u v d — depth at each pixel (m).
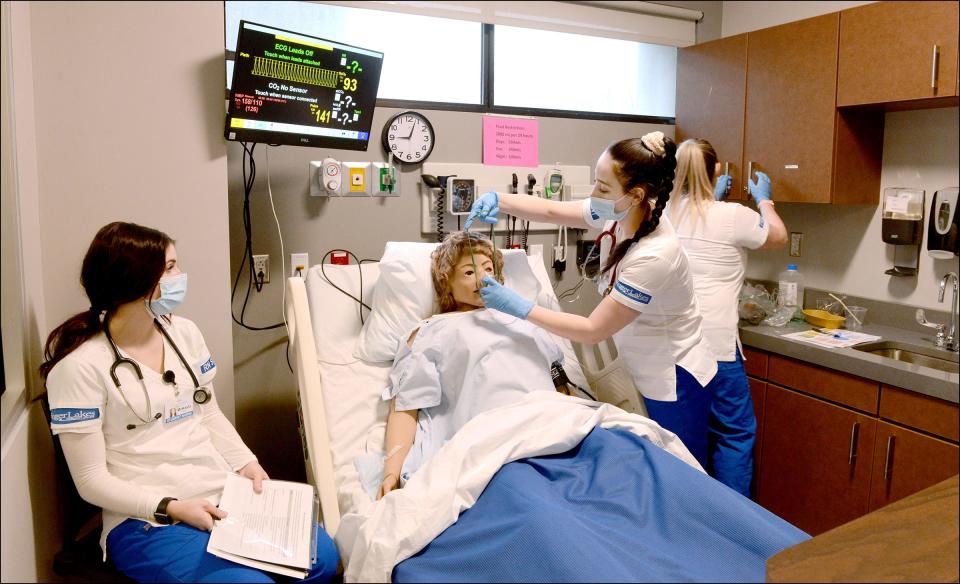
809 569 1.28
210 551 1.39
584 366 2.38
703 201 2.43
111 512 1.50
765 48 2.64
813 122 2.49
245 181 2.31
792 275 2.95
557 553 1.28
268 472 2.53
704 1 3.11
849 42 2.34
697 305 2.16
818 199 2.51
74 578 1.51
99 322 1.49
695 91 2.99
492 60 2.74
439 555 1.44
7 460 1.24
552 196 2.85
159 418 1.53
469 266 2.08
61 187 1.71
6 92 1.40
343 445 1.90
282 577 1.52
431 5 2.13
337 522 1.65
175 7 1.75
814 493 2.49
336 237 2.50
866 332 2.58
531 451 1.66
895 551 1.34
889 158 2.57
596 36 2.66
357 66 2.09
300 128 2.04
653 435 1.81
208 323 1.91
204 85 1.81
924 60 2.12
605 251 2.19
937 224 2.37
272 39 1.87
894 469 2.20
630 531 1.42
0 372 1.47
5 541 1.20
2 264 1.45
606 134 3.02
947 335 2.41
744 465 2.41
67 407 1.41
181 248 1.85
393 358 2.12
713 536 1.39
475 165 2.70
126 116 1.74
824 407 2.41
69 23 1.67
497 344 1.97
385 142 2.52
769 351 2.62
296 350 1.91
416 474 1.60
